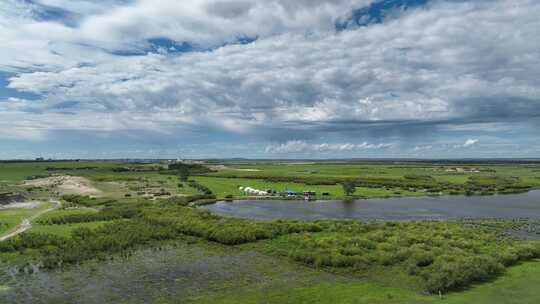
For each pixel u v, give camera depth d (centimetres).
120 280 3875
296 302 3262
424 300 3228
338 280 3862
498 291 3397
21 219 6875
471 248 4728
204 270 4212
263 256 4769
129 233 5684
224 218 7231
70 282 3806
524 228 6762
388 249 4712
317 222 6644
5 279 3872
